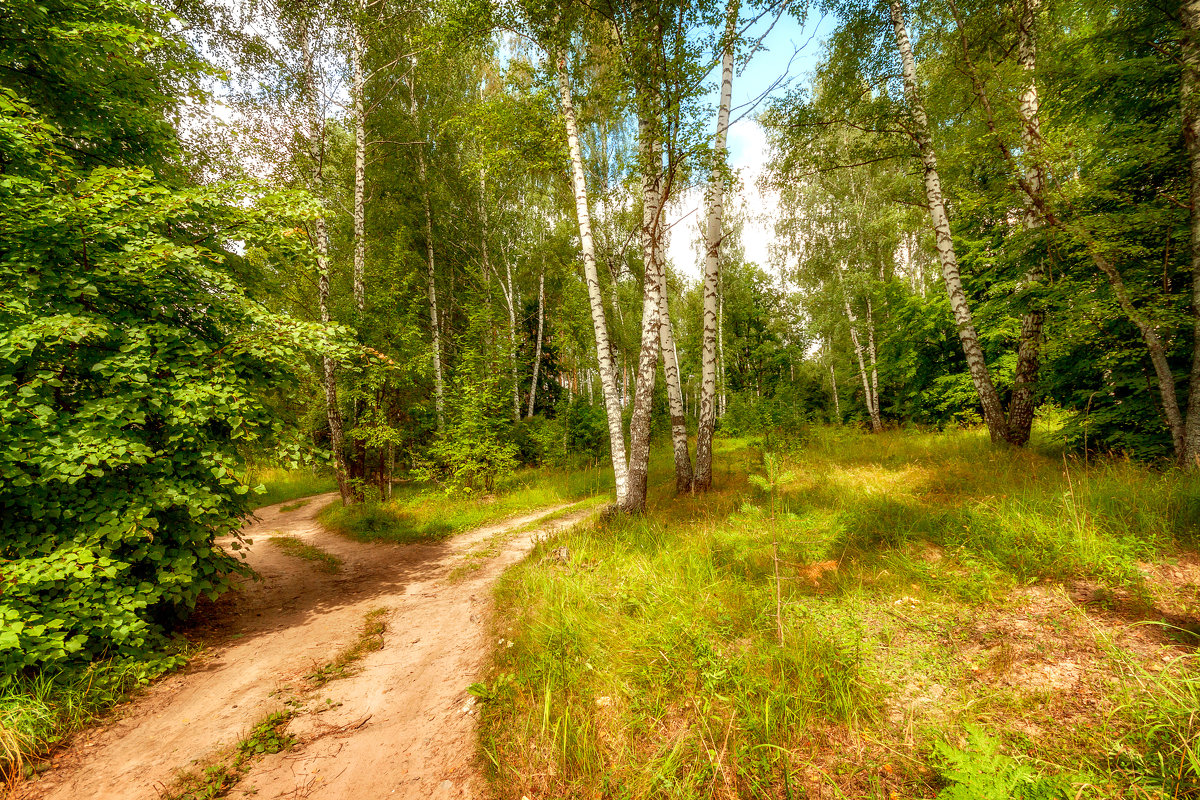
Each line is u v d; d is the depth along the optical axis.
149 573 4.44
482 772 2.49
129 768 2.69
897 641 3.17
